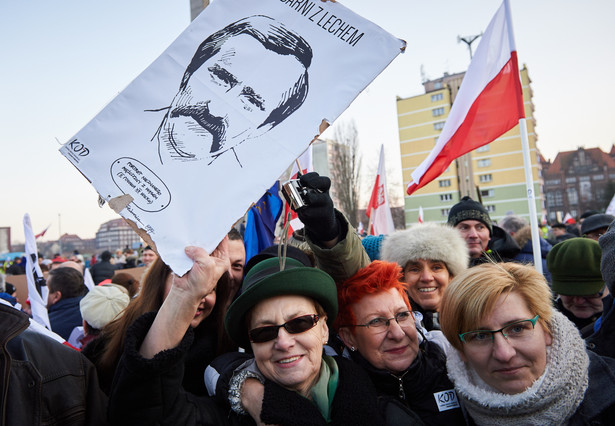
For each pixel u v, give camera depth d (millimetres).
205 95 1423
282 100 1412
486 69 4082
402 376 1730
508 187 53406
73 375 1393
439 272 2418
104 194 1335
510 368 1475
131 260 11023
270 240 3461
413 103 57281
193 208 1346
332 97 1395
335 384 1522
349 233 1758
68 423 1332
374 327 1722
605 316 2029
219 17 1468
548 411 1446
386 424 1512
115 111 1389
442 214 54812
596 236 4465
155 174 1366
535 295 1526
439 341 2004
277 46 1447
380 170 6418
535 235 3359
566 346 1488
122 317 1958
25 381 1279
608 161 93625
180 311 1304
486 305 1508
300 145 1370
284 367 1438
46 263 8734
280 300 1473
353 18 1438
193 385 1904
